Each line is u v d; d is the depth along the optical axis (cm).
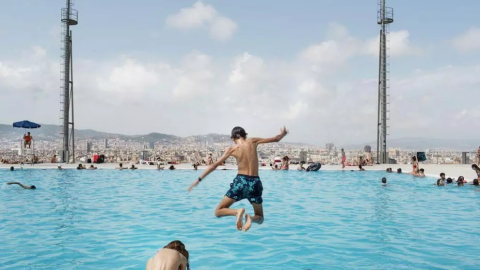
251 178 587
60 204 1455
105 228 1043
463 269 707
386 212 1305
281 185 2175
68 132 3769
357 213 1287
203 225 1083
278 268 714
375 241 909
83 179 2436
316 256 789
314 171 3122
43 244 877
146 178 2562
